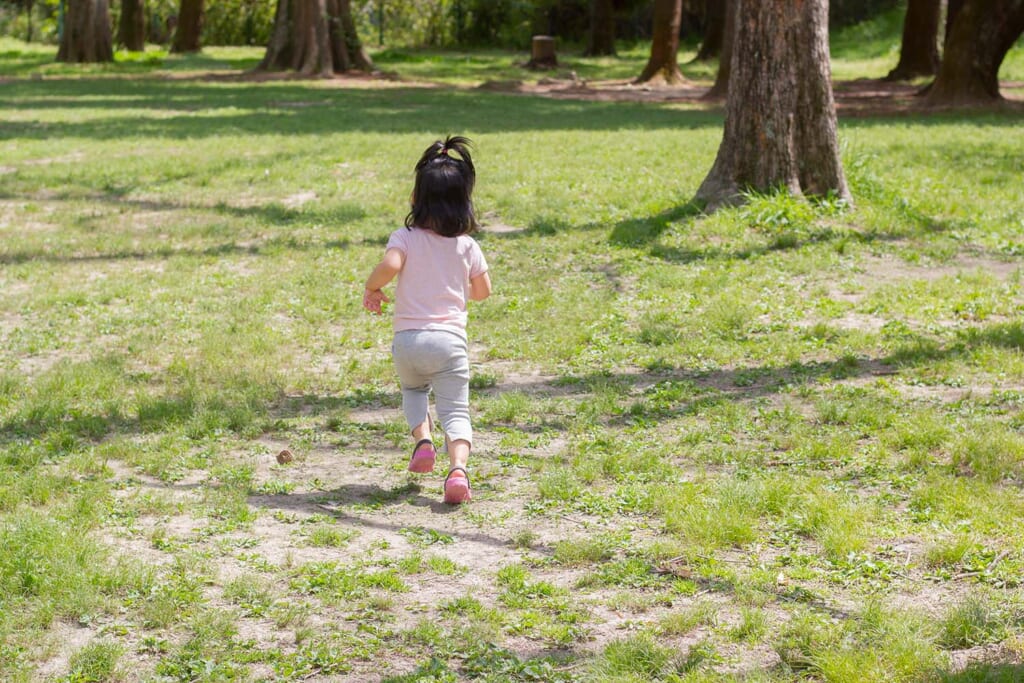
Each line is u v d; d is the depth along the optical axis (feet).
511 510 16.39
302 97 93.20
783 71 38.40
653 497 16.31
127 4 150.51
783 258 33.58
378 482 17.65
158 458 18.22
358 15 160.15
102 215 41.34
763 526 15.56
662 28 113.60
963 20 83.82
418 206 16.51
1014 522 15.23
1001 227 37.99
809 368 23.44
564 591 13.64
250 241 37.40
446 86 109.40
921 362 23.34
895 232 36.60
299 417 20.83
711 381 22.86
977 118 74.18
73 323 27.27
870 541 14.82
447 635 12.61
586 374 23.38
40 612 12.74
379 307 16.76
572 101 94.58
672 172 49.88
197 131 66.69
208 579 13.89
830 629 12.38
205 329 26.66
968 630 12.20
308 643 12.47
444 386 16.46
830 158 38.96
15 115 75.92
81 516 15.58
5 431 19.51
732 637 12.41
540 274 32.27
